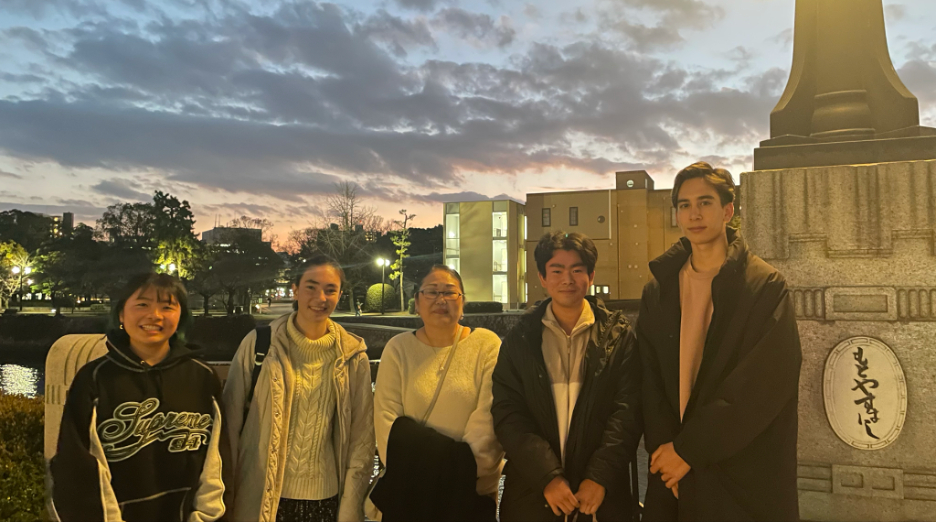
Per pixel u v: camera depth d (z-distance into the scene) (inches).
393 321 1185.4
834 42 145.6
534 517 104.6
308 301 118.0
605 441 103.3
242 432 112.7
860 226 127.3
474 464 109.4
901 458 122.5
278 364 114.0
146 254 1849.2
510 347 113.1
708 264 107.0
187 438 102.7
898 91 135.9
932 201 122.4
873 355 125.1
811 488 128.3
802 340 130.3
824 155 136.3
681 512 98.1
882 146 131.2
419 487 108.9
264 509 108.5
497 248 1704.0
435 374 117.9
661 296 107.8
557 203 1552.7
